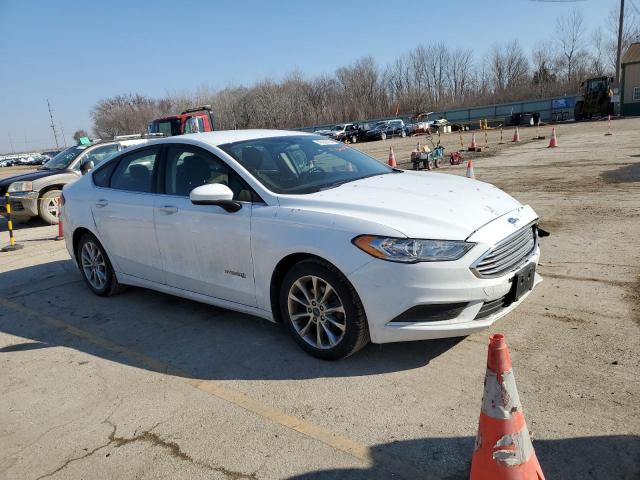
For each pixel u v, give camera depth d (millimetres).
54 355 4191
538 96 64938
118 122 92188
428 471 2475
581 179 10453
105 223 5102
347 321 3389
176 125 20344
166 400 3342
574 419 2730
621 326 3703
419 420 2869
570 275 4852
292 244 3529
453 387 3154
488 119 47531
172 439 2928
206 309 4875
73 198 5555
